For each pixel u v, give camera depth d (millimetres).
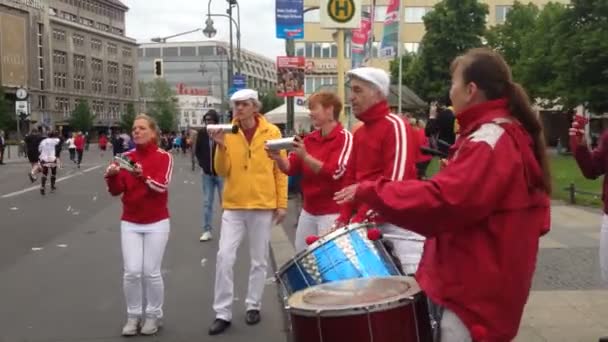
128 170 5566
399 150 4285
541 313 5961
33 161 24859
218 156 5832
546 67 41844
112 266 8945
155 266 5828
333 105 5375
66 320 6398
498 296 2502
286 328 5941
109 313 6637
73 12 120688
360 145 4496
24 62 97500
